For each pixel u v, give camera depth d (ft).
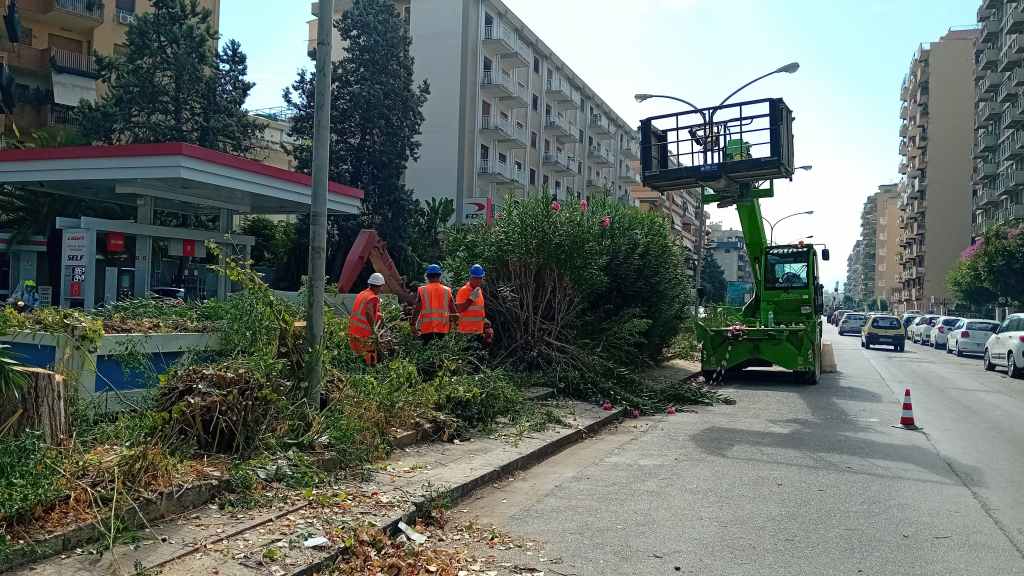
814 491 21.61
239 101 92.38
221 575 12.77
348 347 29.40
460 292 35.06
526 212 42.47
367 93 102.53
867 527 18.11
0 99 57.93
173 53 85.35
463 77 147.74
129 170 46.26
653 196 266.98
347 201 61.57
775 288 55.52
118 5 109.29
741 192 50.47
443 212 112.27
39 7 100.42
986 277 140.97
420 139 149.48
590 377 39.01
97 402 20.13
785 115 43.88
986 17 222.07
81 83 100.94
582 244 41.63
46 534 13.01
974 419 36.96
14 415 15.16
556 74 191.11
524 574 14.58
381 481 19.84
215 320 26.09
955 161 270.26
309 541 14.70
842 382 54.90
